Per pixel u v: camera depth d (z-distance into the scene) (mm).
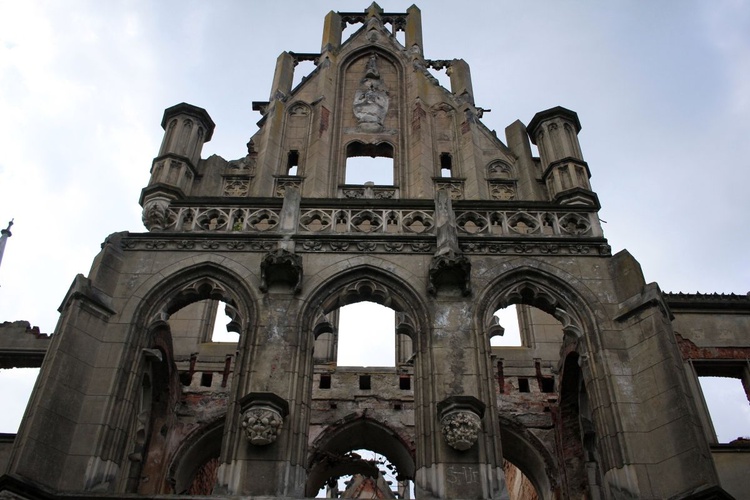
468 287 18484
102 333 17766
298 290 18516
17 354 22312
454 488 15445
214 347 22844
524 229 23312
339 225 21453
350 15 35312
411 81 31250
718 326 21984
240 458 15758
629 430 16375
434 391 16859
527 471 22016
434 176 27656
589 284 18922
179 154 24328
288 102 30375
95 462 15773
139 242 19672
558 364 21062
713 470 15258
